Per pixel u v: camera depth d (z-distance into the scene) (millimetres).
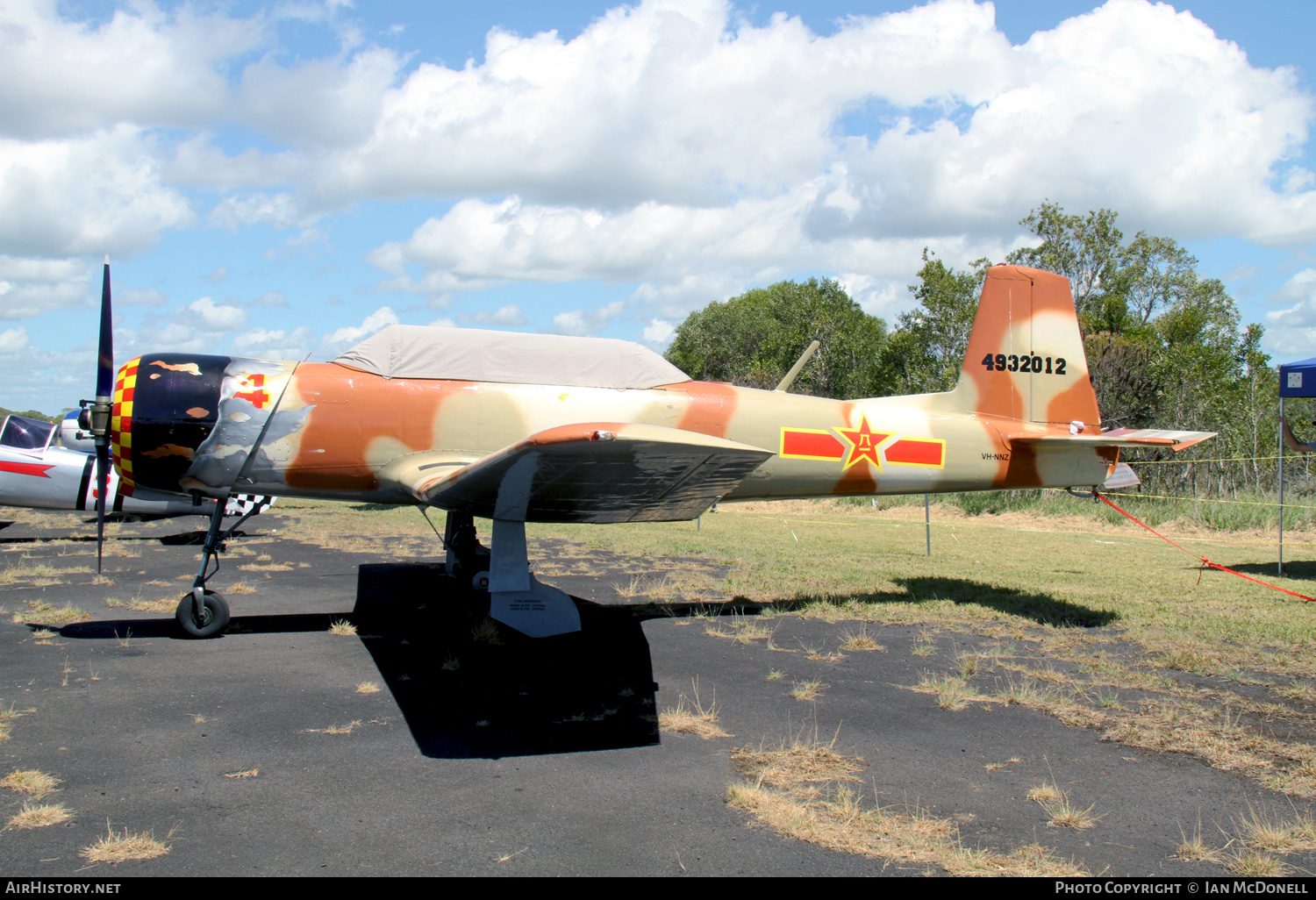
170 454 6180
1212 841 3166
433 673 5312
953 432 7941
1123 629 6715
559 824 3223
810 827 3211
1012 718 4566
